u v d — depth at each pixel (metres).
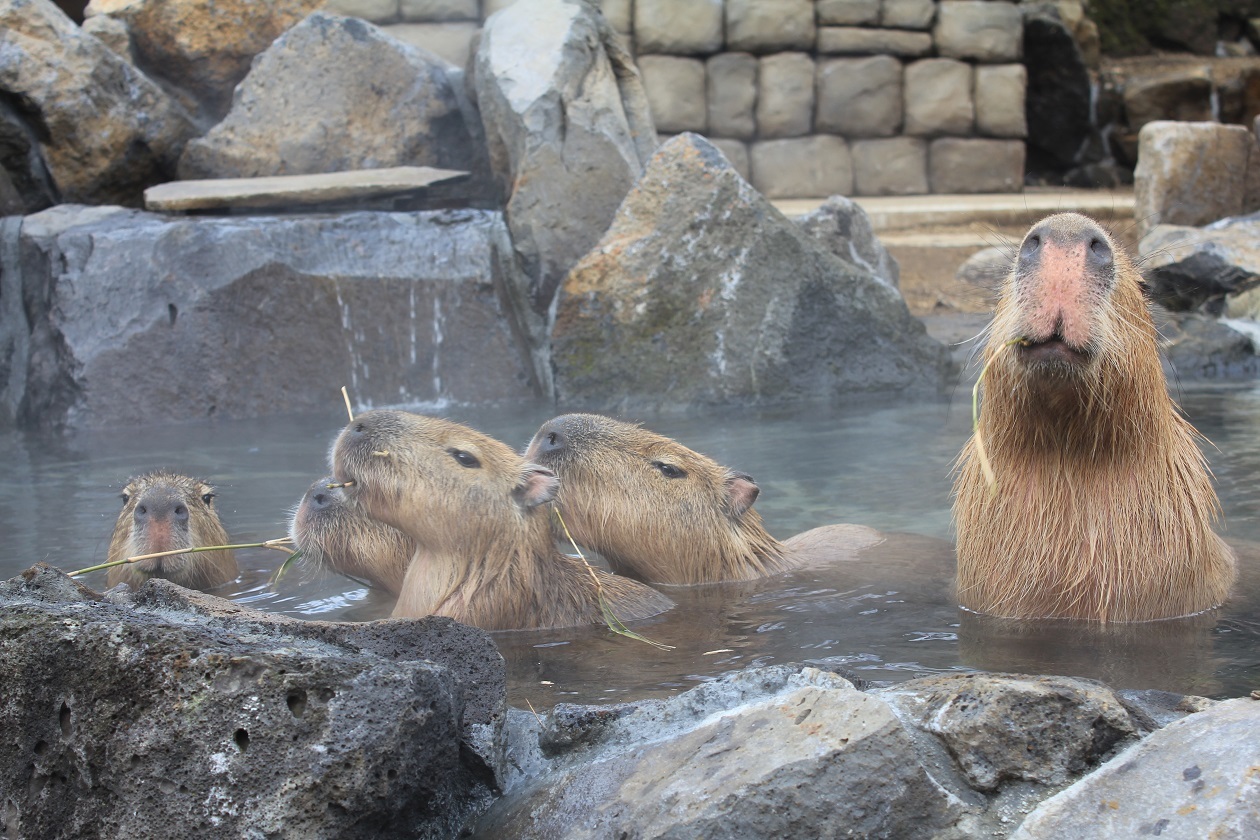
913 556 5.17
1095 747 2.62
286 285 9.38
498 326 9.73
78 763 2.59
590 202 10.43
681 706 2.96
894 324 9.83
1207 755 2.44
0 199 10.86
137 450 7.73
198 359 9.08
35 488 6.66
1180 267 11.34
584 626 4.46
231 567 5.38
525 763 2.99
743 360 9.37
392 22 14.59
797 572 5.10
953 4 17.33
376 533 4.78
